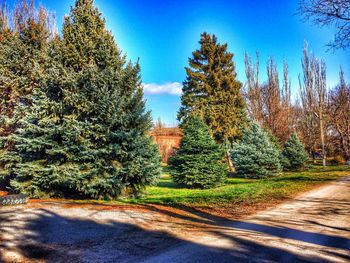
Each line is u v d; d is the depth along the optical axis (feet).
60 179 34.55
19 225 21.56
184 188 58.49
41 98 38.70
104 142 37.73
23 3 74.02
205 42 104.06
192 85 103.71
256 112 126.00
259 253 16.98
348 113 126.21
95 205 30.94
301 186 51.01
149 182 40.60
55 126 35.99
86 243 18.56
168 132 167.02
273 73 136.87
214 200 38.11
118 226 22.68
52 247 17.60
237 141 95.66
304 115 143.23
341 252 17.39
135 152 37.99
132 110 40.45
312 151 135.85
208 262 15.47
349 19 43.57
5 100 49.78
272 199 38.60
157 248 17.84
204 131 63.31
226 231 22.15
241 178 77.71
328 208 32.24
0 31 63.36
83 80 37.78
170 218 26.45
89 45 40.34
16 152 39.93
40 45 52.26
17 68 49.57
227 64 102.32
